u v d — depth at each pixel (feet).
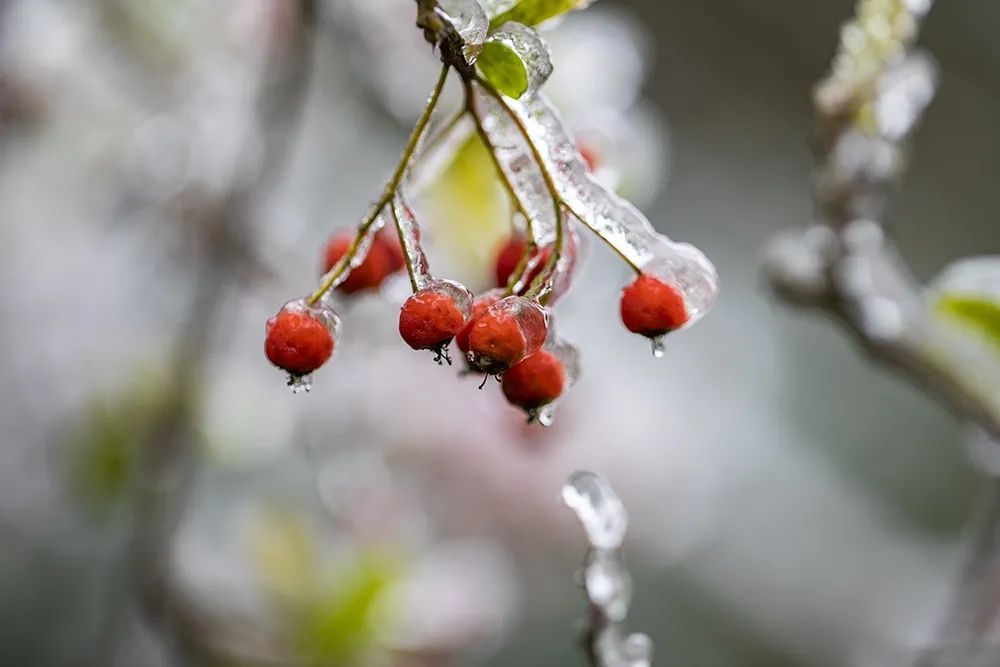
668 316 1.32
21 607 2.57
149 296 2.39
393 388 2.45
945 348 1.57
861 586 2.73
